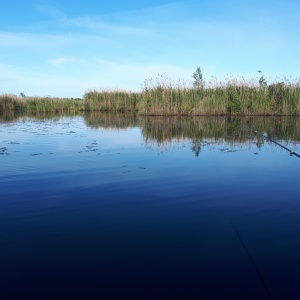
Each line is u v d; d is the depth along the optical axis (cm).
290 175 786
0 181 731
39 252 406
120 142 1350
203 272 362
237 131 1734
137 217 519
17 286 338
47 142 1341
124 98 3994
